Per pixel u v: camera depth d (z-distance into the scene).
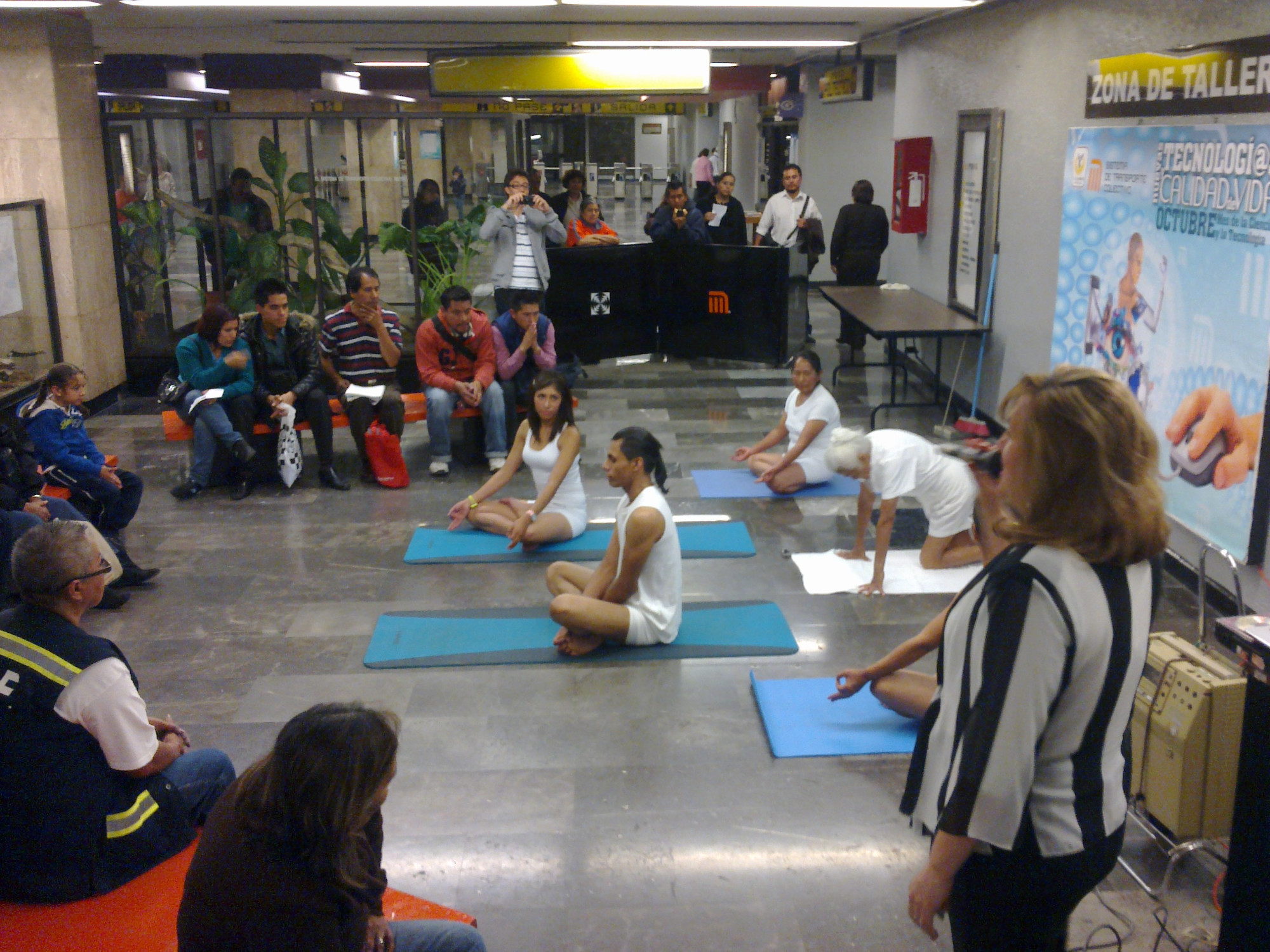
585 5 7.29
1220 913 2.78
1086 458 1.68
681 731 4.04
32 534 2.73
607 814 3.53
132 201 9.43
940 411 8.94
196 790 3.06
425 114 9.17
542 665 4.58
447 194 9.38
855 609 5.08
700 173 21.52
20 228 8.13
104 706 2.70
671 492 6.82
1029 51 7.11
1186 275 5.08
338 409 7.14
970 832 1.72
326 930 1.83
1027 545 1.75
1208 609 4.98
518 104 20.53
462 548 5.93
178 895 2.77
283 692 4.39
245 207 9.41
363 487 7.06
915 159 9.48
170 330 9.74
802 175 15.91
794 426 6.84
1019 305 7.38
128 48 11.84
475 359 7.28
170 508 6.68
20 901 2.75
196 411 6.70
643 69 9.12
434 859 3.30
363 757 1.84
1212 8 4.94
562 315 10.46
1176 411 5.22
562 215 11.20
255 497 6.89
